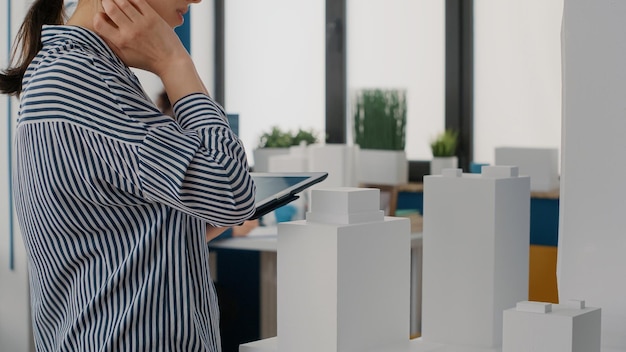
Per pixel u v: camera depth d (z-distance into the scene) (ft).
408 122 14.20
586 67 4.48
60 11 3.79
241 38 15.89
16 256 9.92
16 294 9.94
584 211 4.54
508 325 3.61
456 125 13.69
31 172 3.37
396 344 4.31
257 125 15.84
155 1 3.58
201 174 3.18
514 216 4.68
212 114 3.39
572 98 4.54
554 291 9.97
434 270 4.75
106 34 3.49
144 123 3.26
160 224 3.34
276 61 15.53
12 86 3.66
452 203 4.66
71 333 3.42
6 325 10.02
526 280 4.85
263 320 13.16
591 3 4.44
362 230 4.01
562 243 4.62
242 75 15.94
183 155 3.18
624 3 4.33
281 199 3.75
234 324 13.97
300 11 15.20
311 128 14.38
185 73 3.49
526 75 13.14
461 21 13.58
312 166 12.50
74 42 3.42
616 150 4.42
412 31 14.10
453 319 4.70
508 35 13.24
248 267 13.87
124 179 3.25
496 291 4.57
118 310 3.34
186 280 3.38
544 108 13.03
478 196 4.57
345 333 3.96
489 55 13.43
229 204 3.23
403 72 14.23
